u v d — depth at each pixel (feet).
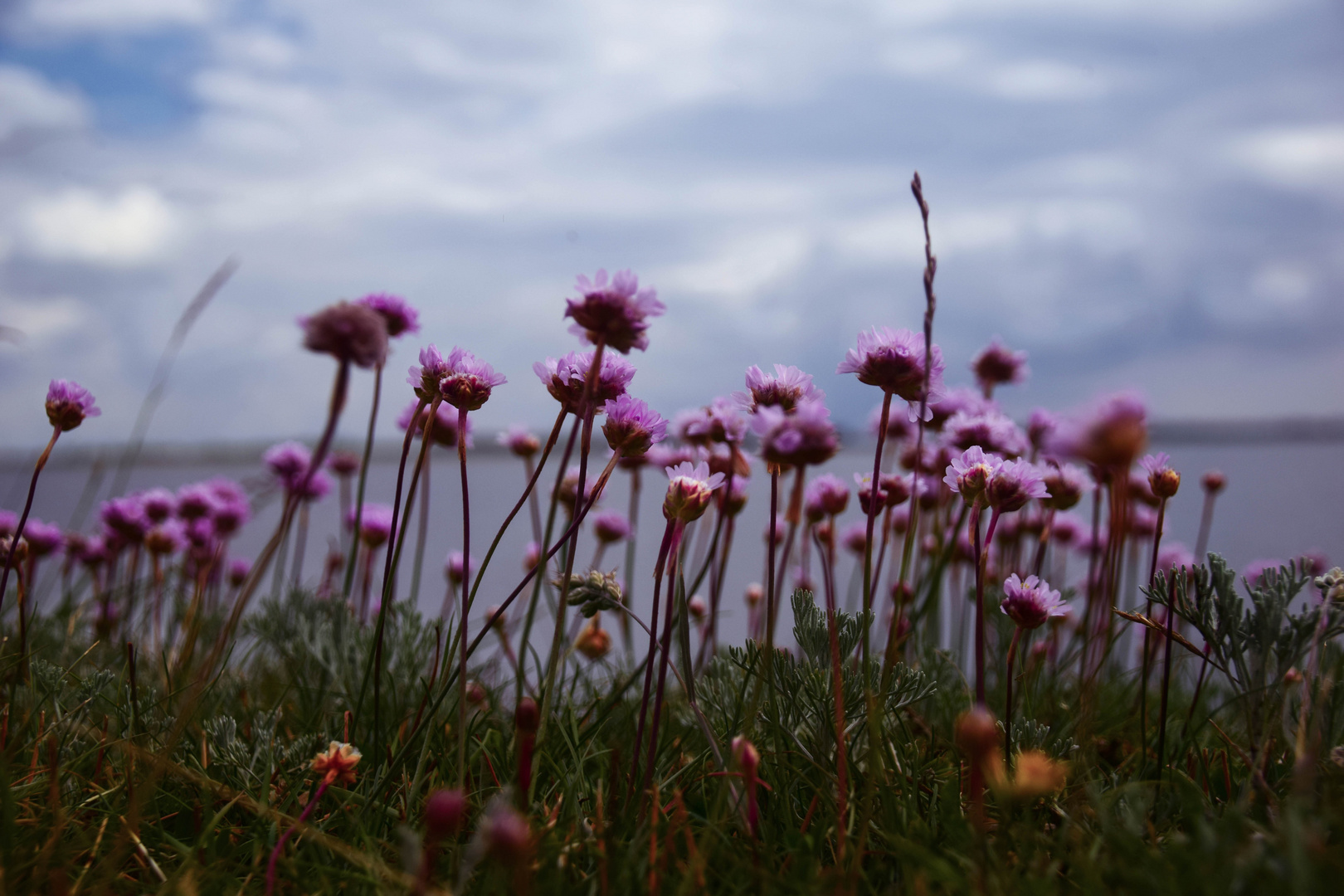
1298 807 0.82
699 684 1.24
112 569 1.88
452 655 1.05
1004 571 1.71
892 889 0.86
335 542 2.15
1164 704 1.06
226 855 0.96
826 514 1.50
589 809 1.01
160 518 1.78
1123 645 1.90
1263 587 1.07
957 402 1.52
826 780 1.02
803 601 1.14
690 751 1.22
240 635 1.63
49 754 1.08
